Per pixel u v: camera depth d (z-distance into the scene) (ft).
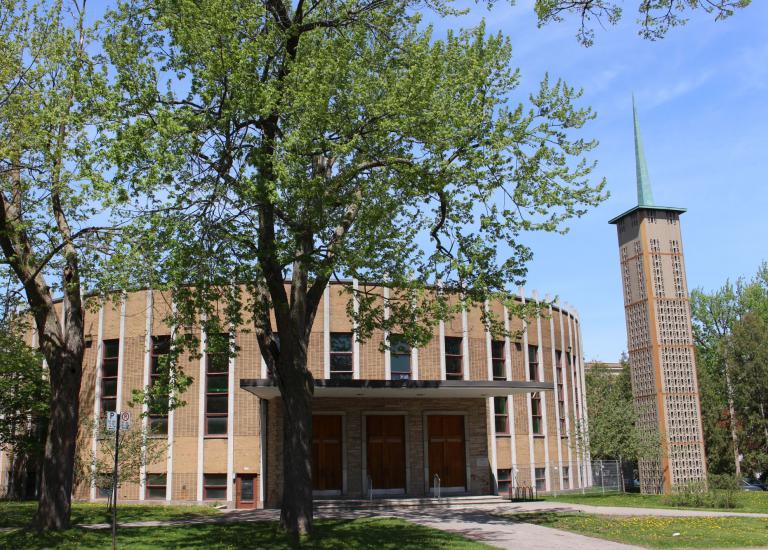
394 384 89.30
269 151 51.34
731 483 94.02
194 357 58.90
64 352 61.52
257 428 99.91
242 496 97.55
